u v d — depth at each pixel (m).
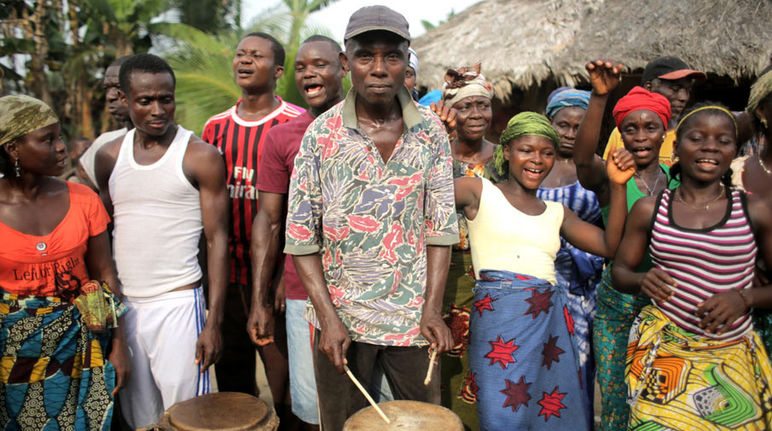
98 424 2.79
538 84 8.28
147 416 3.06
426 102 4.14
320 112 3.33
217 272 3.05
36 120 2.59
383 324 2.49
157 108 2.85
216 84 9.41
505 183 3.01
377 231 2.45
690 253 2.49
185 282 3.01
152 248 2.93
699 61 6.91
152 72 2.84
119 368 2.87
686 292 2.53
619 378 2.94
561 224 2.95
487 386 2.77
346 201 2.44
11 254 2.65
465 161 3.59
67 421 2.79
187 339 2.99
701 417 2.46
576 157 3.11
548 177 3.58
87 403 2.78
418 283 2.52
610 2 8.42
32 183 2.71
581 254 3.26
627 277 2.69
